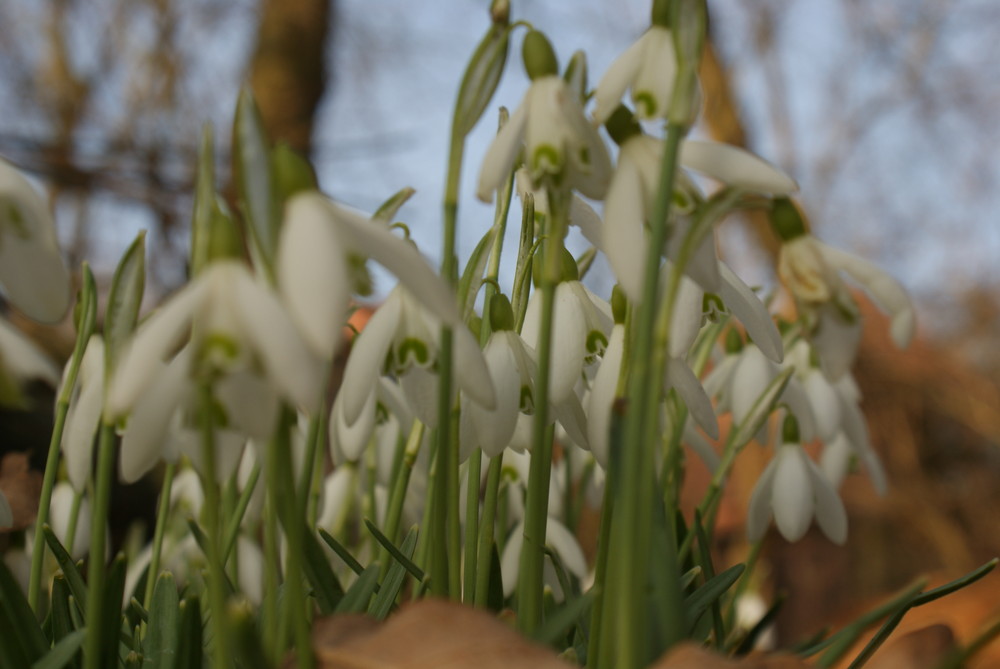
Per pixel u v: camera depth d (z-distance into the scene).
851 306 0.31
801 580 1.20
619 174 0.27
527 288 0.35
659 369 0.25
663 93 0.28
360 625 0.26
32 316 0.28
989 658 0.41
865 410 2.00
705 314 0.33
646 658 0.26
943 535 1.91
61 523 0.45
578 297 0.35
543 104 0.27
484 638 0.25
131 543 0.48
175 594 0.32
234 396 0.24
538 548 0.29
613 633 0.27
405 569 0.33
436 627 0.25
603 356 0.34
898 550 1.93
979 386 2.06
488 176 0.28
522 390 0.33
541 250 0.35
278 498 0.25
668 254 0.27
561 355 0.34
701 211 0.25
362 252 0.24
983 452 2.05
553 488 0.45
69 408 0.36
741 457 0.75
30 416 0.88
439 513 0.29
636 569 0.25
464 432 0.33
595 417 0.32
